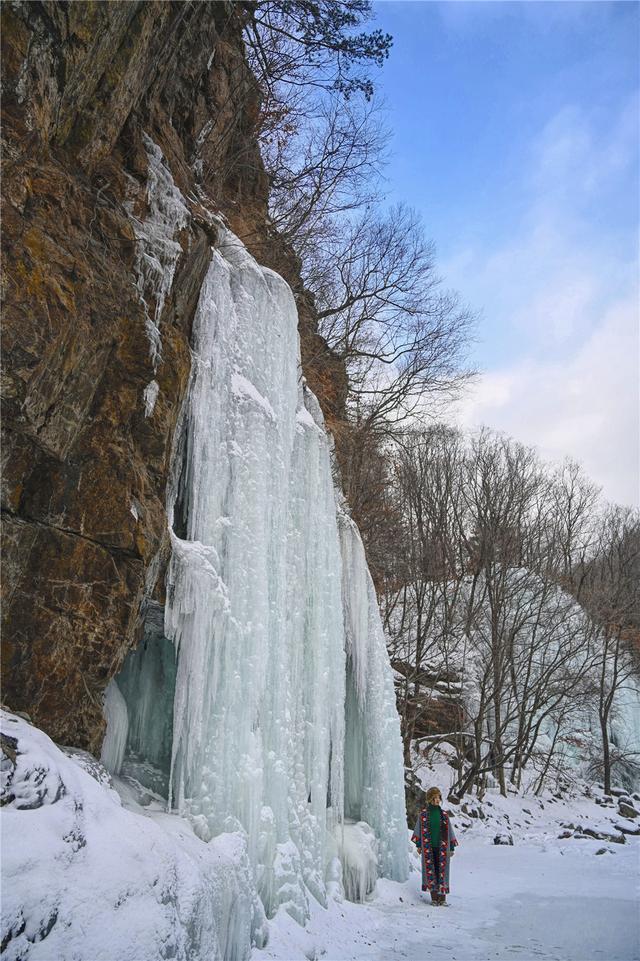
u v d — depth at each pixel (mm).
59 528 4902
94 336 4914
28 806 3305
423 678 22844
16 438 4578
